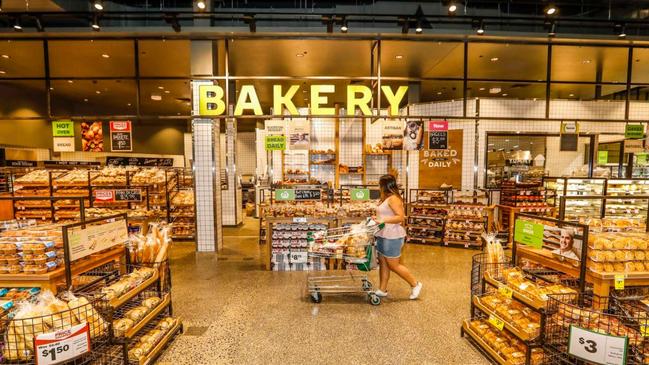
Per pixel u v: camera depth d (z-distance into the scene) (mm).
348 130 8500
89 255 2648
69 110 11508
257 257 5816
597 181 6816
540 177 7953
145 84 9562
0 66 7754
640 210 6664
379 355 2752
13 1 5066
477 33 5234
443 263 5457
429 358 2711
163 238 3273
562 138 7094
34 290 2404
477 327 2924
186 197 7348
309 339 3006
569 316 2166
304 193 5148
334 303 3812
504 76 8719
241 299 3932
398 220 3695
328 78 5125
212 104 5098
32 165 8742
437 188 7113
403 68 8008
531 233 2844
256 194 10883
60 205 6637
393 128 6074
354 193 5363
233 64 7566
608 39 5883
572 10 6301
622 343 1820
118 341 2281
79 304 2105
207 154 5863
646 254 2361
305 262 5047
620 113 7457
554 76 8750
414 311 3592
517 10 6348
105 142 13016
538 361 2367
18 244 2330
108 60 7359
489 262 3129
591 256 2367
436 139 5797
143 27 5723
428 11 6207
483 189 7137
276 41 6223
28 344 1867
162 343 2764
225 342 2959
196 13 5055
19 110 9719
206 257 5801
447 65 7805
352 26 6211
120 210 6070
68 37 5195
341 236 3879
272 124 6328
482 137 7312
